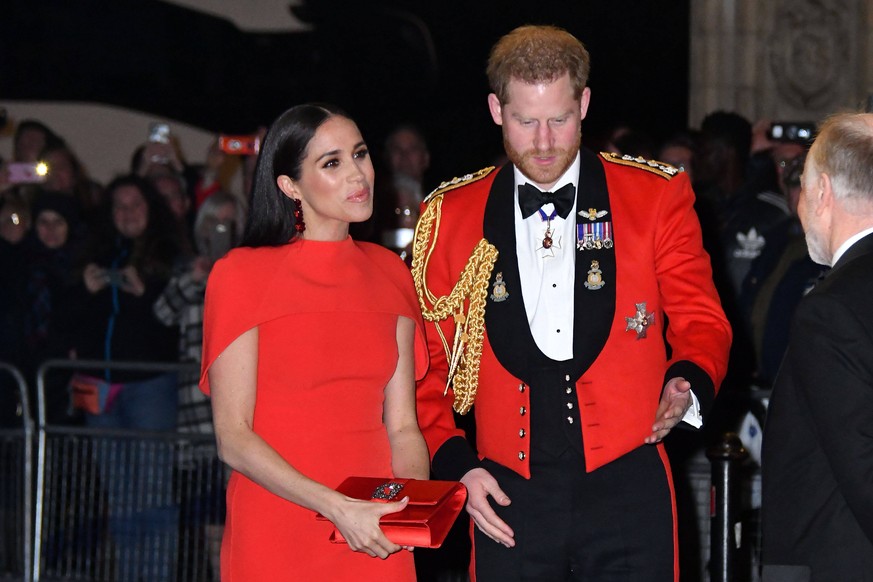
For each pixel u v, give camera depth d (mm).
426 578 21891
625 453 12523
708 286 12672
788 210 24078
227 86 37812
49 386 25234
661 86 39844
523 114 12219
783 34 32875
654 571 12445
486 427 12953
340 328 11656
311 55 38188
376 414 11906
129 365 23047
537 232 12922
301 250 11805
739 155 24844
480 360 13000
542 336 12742
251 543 11508
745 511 20656
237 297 11516
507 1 39406
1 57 37375
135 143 37438
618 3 39719
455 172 38531
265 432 11523
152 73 37438
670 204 12812
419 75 38812
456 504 11297
